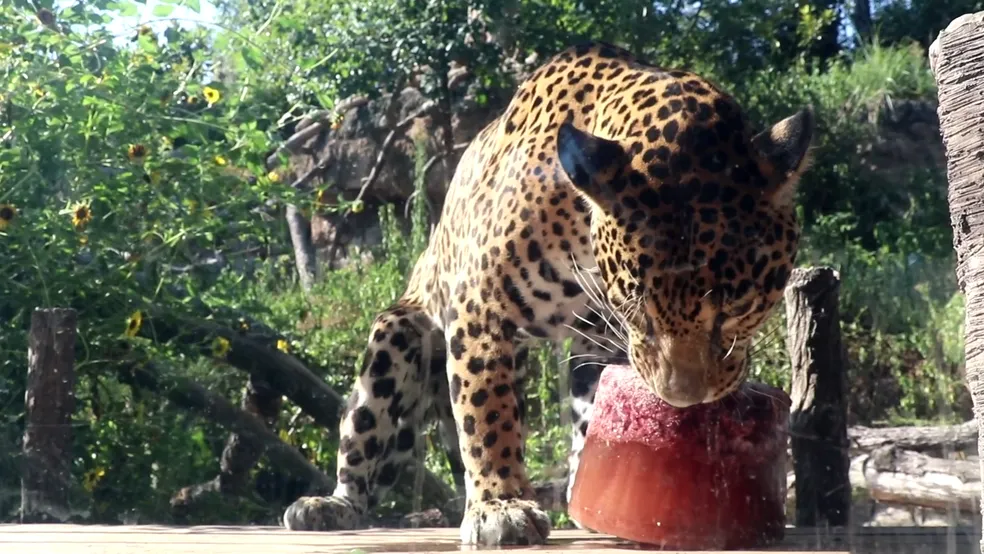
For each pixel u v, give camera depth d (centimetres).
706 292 269
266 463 503
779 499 296
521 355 367
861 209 596
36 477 433
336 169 650
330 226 646
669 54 598
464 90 619
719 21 600
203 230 518
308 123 652
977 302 221
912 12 662
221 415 505
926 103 623
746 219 273
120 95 496
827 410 397
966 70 221
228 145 531
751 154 282
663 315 271
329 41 590
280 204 591
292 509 372
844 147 601
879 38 654
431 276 393
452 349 334
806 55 637
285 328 559
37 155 474
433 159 614
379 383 394
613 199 278
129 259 497
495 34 594
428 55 589
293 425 534
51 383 432
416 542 321
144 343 506
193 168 512
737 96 591
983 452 222
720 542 287
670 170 277
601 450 299
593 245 295
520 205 317
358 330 561
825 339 399
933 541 336
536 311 327
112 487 478
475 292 329
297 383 525
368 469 394
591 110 324
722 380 275
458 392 329
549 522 308
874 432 508
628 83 316
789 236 281
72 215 478
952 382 551
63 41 490
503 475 323
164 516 476
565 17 596
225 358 520
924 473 481
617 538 312
